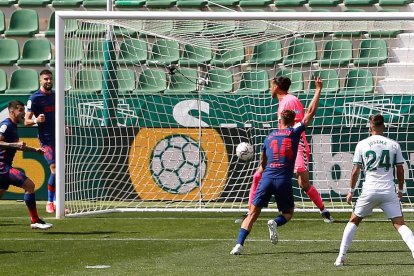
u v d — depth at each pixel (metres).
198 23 45.72
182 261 29.47
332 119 49.00
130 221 41.88
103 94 48.53
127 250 32.25
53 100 45.41
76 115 47.25
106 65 48.41
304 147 40.22
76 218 43.19
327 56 56.81
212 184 48.84
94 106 48.28
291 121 31.62
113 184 48.66
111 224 40.66
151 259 29.95
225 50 51.81
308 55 57.16
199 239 35.34
